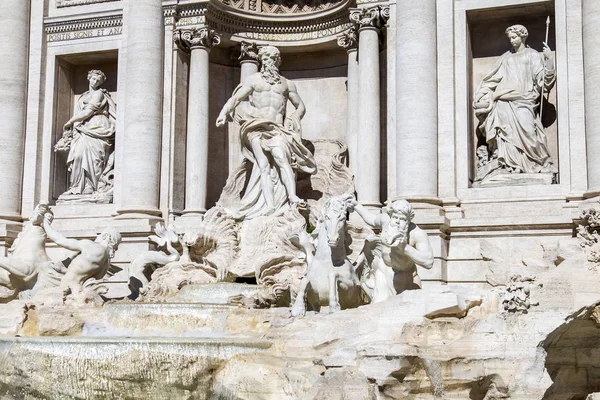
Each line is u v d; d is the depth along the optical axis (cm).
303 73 3372
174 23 3105
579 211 2453
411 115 2703
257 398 1683
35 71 3300
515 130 2703
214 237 2809
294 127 3033
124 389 1827
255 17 3253
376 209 2794
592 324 1847
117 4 3241
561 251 2233
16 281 2689
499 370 1662
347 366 1656
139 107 3030
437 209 2638
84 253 2595
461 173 2736
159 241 2853
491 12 2811
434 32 2758
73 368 1858
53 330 2266
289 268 2611
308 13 3247
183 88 3114
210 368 1786
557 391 1842
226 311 2205
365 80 2877
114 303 2450
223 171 3288
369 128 2852
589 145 2533
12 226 3156
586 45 2569
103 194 3209
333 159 3050
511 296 1758
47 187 3253
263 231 2809
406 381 1631
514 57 2753
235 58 3328
